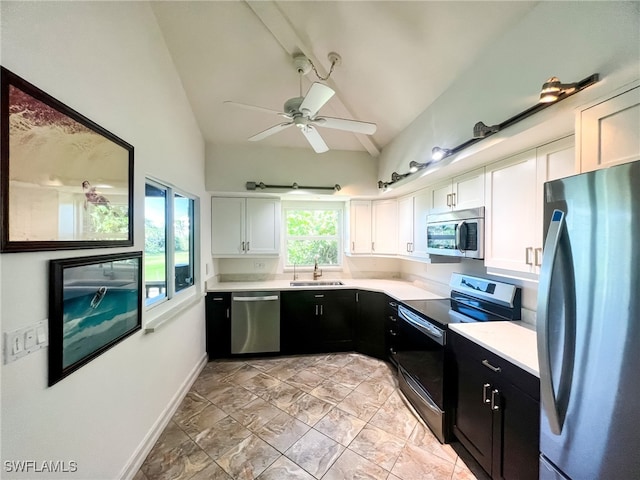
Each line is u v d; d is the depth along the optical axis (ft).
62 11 3.76
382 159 11.93
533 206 5.32
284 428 6.92
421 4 5.46
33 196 3.27
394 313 9.89
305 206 14.08
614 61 3.50
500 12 5.04
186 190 8.96
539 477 3.78
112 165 4.83
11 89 2.99
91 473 4.31
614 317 2.81
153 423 6.42
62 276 3.69
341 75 8.02
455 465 5.80
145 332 6.03
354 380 9.36
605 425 2.90
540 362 3.57
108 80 4.80
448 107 7.20
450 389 6.41
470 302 8.09
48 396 3.51
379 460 5.92
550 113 4.25
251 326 11.30
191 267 10.22
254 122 10.37
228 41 7.18
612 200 2.84
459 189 7.63
